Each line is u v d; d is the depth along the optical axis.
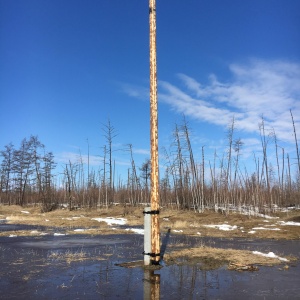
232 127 49.66
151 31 9.56
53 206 48.50
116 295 6.04
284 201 46.91
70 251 11.53
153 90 9.28
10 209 46.44
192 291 6.31
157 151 9.09
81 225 25.31
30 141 54.41
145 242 8.85
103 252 11.30
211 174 47.75
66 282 7.00
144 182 58.06
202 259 9.59
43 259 9.85
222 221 28.80
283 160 46.62
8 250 11.80
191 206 43.59
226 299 5.79
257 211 37.53
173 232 19.67
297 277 7.47
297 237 17.44
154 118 9.17
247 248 12.85
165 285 6.77
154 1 9.68
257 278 7.37
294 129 36.88
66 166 65.44
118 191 67.06
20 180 57.84
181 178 43.75
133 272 8.00
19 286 6.66
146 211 8.92
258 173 41.06
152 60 9.43
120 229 20.70
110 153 48.16
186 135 50.97
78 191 57.59
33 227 23.12
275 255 10.35
